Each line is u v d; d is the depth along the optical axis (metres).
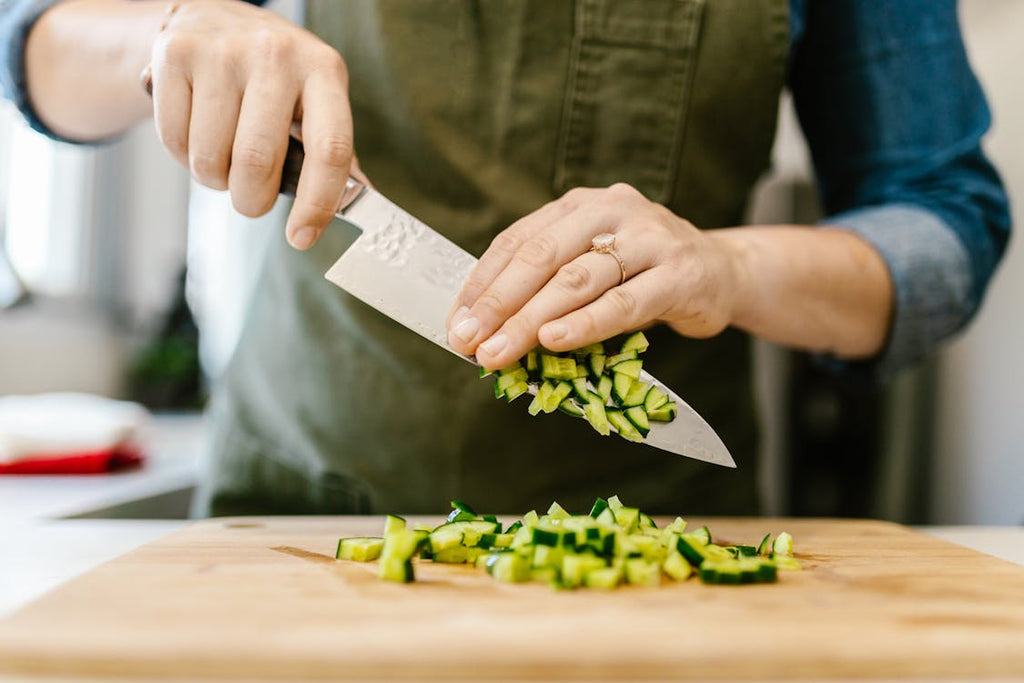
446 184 1.74
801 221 3.11
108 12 1.58
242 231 4.11
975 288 1.81
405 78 1.70
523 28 1.71
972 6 2.83
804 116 2.11
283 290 1.84
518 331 1.18
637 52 1.74
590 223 1.27
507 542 1.25
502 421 1.77
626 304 1.21
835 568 1.24
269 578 1.11
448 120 1.72
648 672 0.84
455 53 1.71
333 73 1.29
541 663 0.83
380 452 1.77
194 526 1.53
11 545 1.47
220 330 4.21
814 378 2.97
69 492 2.16
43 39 1.61
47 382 3.70
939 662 0.86
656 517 1.85
